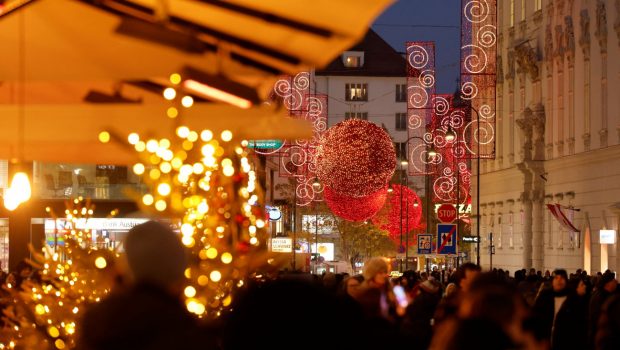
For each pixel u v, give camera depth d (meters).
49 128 13.36
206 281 10.16
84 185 28.50
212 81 11.54
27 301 10.39
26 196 12.22
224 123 12.75
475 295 5.40
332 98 132.38
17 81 12.28
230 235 11.19
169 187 10.97
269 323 5.64
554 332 17.61
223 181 11.34
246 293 5.80
